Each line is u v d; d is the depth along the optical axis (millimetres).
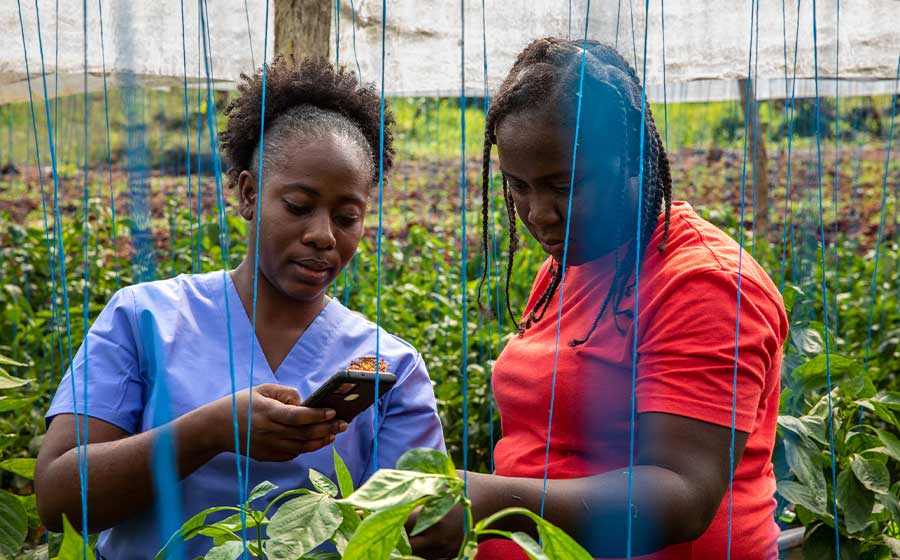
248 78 2012
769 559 1820
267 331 1890
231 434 1597
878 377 4867
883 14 3855
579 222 1700
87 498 1624
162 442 1561
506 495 1554
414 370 1956
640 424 1639
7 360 2293
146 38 3021
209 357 1841
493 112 1744
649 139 1692
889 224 10391
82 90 4273
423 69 3695
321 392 1541
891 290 6570
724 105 14922
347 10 3568
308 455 1835
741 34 3605
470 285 5770
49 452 1729
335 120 1878
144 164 1399
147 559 1785
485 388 4289
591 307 1836
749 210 10734
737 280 1629
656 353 1644
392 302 5391
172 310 1855
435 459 1255
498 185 7512
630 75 1714
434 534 1523
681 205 1826
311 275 1798
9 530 2115
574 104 1623
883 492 2459
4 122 10680
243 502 1442
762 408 1756
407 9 3615
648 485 1538
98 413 1762
